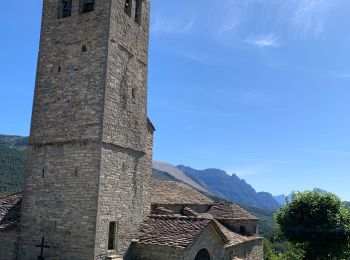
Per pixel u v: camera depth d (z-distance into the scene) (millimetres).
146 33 31281
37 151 27000
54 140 26531
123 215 26281
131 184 27500
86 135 25422
